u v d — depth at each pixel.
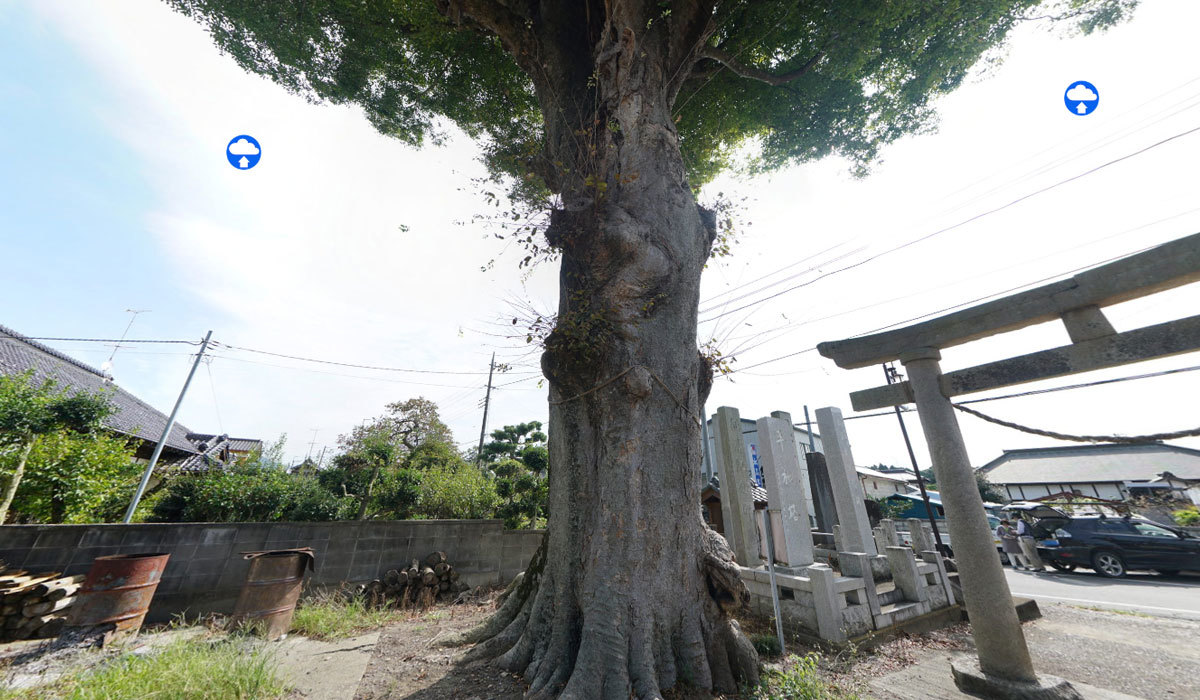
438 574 7.44
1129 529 10.88
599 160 5.12
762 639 4.63
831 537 9.69
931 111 8.62
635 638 3.17
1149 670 4.35
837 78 7.84
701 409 4.55
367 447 10.51
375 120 9.46
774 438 7.00
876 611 5.34
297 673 3.82
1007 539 12.94
